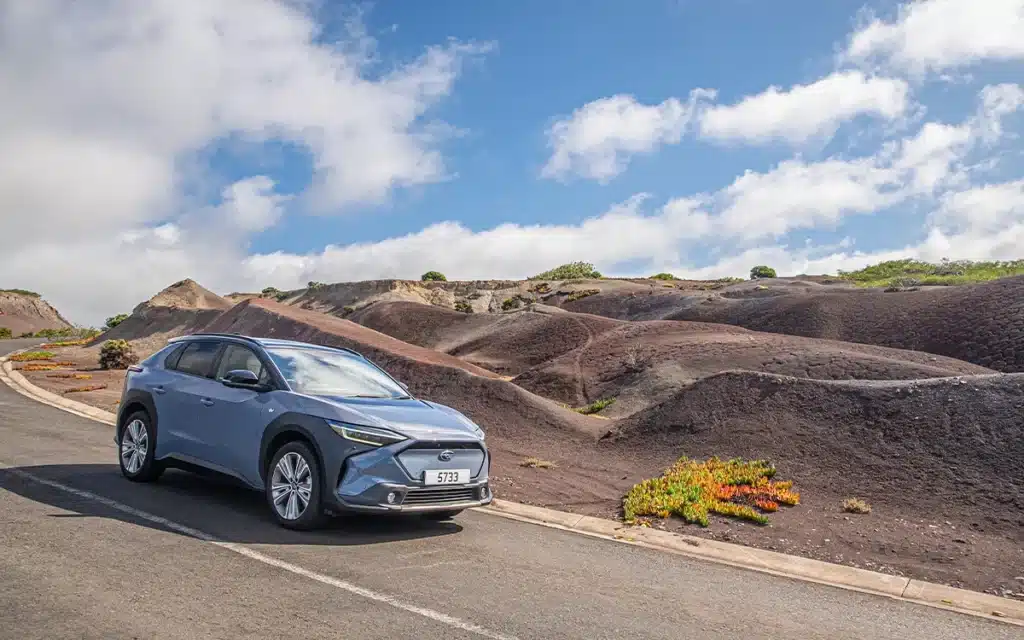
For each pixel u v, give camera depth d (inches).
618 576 236.5
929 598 252.1
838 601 234.5
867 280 2957.7
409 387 712.4
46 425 500.7
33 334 3228.3
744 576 258.1
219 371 298.0
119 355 1110.4
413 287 2856.8
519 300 2655.0
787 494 375.9
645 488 384.5
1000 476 374.0
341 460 241.6
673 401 548.4
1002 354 1250.0
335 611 172.7
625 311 2303.2
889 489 385.4
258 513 271.7
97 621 154.8
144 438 314.7
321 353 307.6
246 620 162.1
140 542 219.5
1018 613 241.8
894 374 904.9
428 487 250.2
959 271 2753.4
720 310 1974.7
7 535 214.7
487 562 235.1
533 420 597.0
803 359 1003.9
